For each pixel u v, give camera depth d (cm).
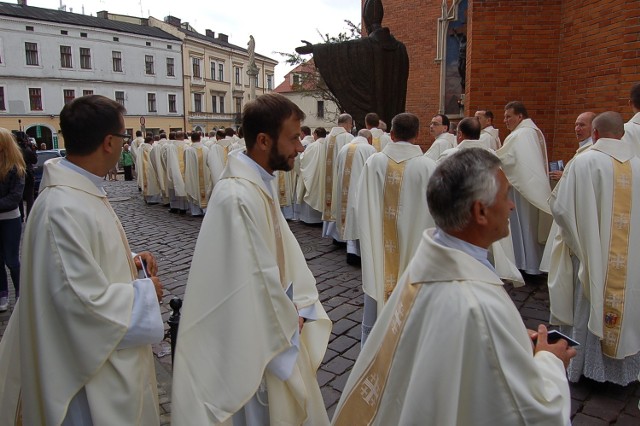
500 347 131
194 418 189
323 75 895
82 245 181
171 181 1123
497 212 142
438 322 136
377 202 399
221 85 5466
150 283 200
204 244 201
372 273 390
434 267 142
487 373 131
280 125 213
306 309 245
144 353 201
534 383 133
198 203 1080
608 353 329
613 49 555
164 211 1185
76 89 4188
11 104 3847
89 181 196
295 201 999
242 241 198
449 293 136
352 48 873
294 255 250
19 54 3850
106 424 183
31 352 190
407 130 397
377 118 783
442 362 134
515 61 705
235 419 219
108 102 200
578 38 633
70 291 177
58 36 4025
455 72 1524
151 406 201
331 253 731
